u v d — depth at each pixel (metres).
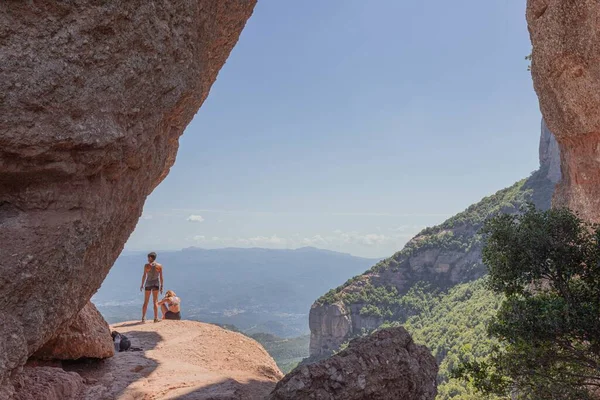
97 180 4.01
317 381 4.45
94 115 3.68
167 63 4.59
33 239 3.45
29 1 3.21
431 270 112.12
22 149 3.28
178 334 9.96
